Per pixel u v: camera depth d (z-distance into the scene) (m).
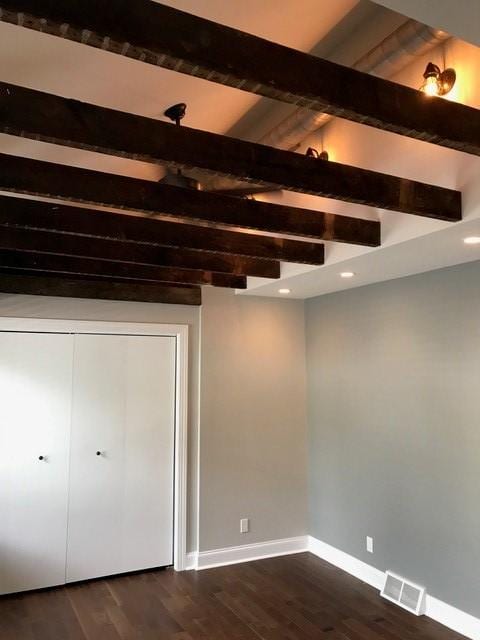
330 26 2.35
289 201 3.71
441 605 3.35
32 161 2.06
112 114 1.68
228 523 4.45
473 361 3.21
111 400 4.22
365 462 4.11
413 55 2.31
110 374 4.24
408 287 3.75
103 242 3.18
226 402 4.55
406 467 3.70
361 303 4.22
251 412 4.64
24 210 2.48
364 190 2.20
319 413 4.71
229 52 1.33
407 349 3.73
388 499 3.85
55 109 1.59
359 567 4.11
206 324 4.55
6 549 3.80
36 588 3.86
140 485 4.27
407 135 1.71
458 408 3.30
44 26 1.14
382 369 3.97
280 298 4.87
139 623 3.35
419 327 3.64
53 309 4.07
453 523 3.30
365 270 3.56
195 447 4.43
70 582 3.97
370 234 2.91
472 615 3.15
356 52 2.54
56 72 2.34
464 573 3.21
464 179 2.42
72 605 3.62
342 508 4.34
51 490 3.97
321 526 4.61
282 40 2.41
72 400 4.09
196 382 4.49
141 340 4.37
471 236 2.66
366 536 4.05
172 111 2.95
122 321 4.28
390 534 3.81
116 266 3.83
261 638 3.17
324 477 4.59
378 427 3.98
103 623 3.35
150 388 4.37
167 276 4.05
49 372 4.04
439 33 2.11
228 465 4.50
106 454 4.17
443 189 2.40
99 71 2.41
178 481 4.34
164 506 4.34
